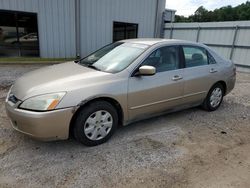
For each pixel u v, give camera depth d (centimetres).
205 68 430
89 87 294
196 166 281
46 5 1031
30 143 315
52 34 1080
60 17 1079
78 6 1110
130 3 1284
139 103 342
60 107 273
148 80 345
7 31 988
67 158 285
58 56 1120
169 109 393
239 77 934
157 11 1411
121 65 342
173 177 258
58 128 277
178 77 382
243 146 336
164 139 344
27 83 306
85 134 302
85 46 1186
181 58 395
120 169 268
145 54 349
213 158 300
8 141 317
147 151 308
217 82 460
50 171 259
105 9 1198
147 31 1410
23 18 1004
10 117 289
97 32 1205
